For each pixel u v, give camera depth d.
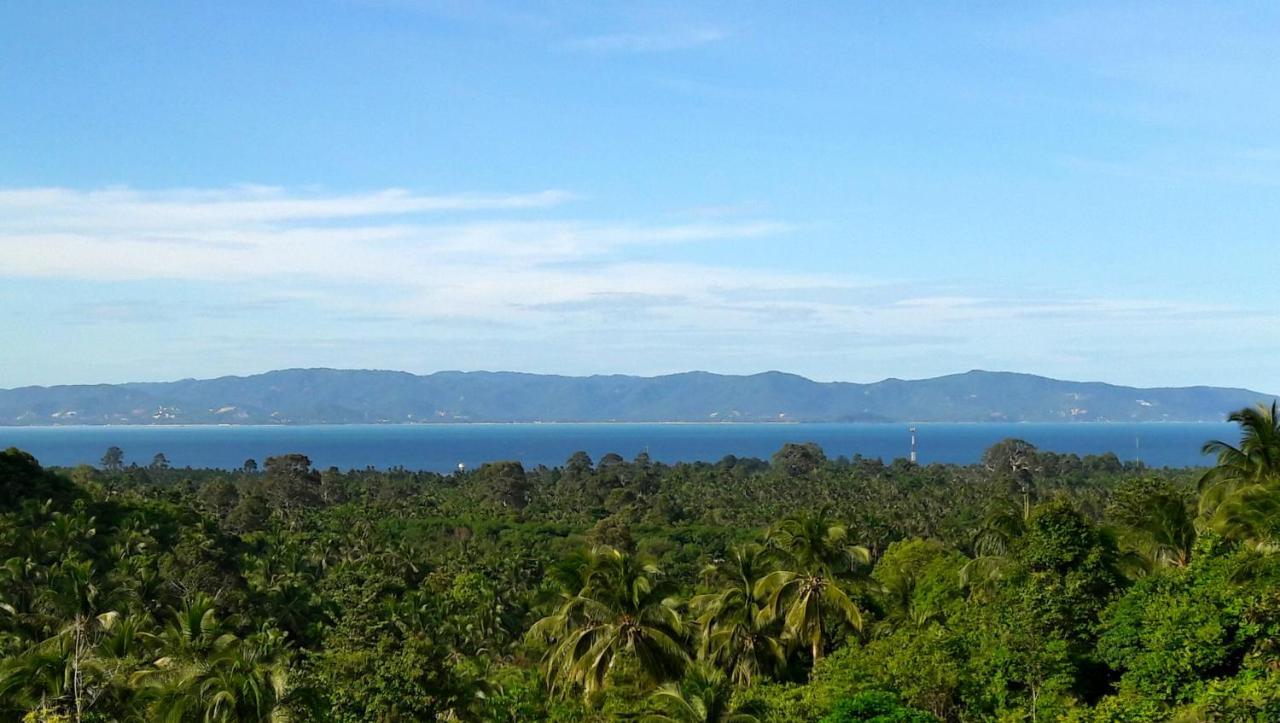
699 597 56.72
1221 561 39.69
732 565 51.94
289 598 78.88
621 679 44.66
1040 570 44.44
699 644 53.22
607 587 45.38
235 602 70.75
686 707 36.44
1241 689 32.88
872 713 36.91
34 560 73.19
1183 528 50.41
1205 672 37.03
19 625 57.94
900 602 59.22
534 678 56.53
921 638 42.22
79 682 38.59
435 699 40.28
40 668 39.09
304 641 72.81
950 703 40.47
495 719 46.12
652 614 45.22
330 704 38.09
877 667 41.41
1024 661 39.22
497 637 81.19
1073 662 41.09
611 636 44.72
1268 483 43.69
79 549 78.12
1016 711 38.12
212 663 36.97
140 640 47.47
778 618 50.78
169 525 96.94
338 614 77.19
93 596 55.12
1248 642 36.84
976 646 41.50
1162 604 39.06
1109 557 45.34
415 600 80.56
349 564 96.88
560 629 48.09
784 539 53.25
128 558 78.62
